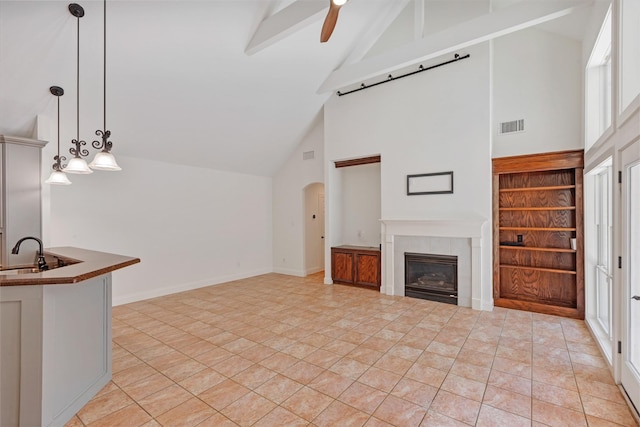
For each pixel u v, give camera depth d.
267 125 5.75
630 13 2.31
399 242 5.08
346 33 4.72
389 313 4.22
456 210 4.56
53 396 1.98
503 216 4.55
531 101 4.27
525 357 2.91
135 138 4.64
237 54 4.13
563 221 4.16
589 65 3.63
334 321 3.94
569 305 4.09
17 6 2.71
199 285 5.85
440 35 4.06
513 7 3.53
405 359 2.90
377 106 5.33
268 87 4.91
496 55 4.51
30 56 3.10
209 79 4.29
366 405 2.21
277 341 3.34
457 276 4.55
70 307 2.14
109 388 2.46
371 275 5.53
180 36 3.60
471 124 4.44
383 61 4.62
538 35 4.24
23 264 3.61
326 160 5.99
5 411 1.88
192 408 2.20
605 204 3.51
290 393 2.37
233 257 6.49
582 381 2.49
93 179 4.55
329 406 2.21
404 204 5.04
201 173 5.94
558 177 4.18
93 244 4.55
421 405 2.20
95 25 3.11
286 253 7.17
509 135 4.40
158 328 3.74
